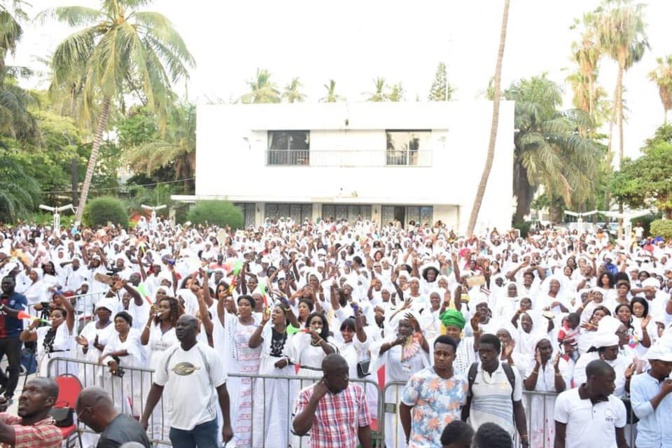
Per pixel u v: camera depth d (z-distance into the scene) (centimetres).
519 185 4438
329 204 4012
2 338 981
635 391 638
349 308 998
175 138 5019
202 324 815
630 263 1750
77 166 4347
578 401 596
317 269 1516
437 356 577
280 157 4038
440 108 3831
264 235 2741
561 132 4259
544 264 1734
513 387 587
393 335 848
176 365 624
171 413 626
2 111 3014
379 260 1683
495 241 2716
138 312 1003
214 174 4103
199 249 2145
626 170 3925
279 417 801
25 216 3375
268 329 820
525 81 4447
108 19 3198
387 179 3909
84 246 1808
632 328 905
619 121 4412
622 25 4291
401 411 590
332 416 536
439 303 962
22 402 518
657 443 625
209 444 625
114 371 806
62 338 885
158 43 3212
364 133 3938
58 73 3145
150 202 4531
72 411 715
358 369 806
